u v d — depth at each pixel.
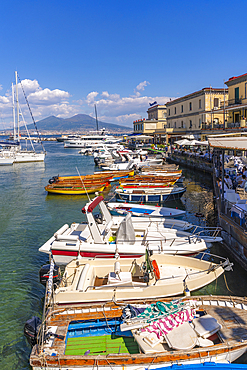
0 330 8.11
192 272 9.51
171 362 5.56
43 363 5.58
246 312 6.86
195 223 16.38
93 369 5.54
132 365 5.52
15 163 57.59
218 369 5.58
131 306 6.98
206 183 30.28
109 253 9.95
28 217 19.23
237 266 10.84
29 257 12.91
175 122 65.69
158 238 12.10
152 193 21.88
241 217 11.27
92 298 7.93
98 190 26.73
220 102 49.38
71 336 6.63
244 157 26.67
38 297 9.75
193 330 6.19
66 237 10.34
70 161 62.00
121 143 100.12
